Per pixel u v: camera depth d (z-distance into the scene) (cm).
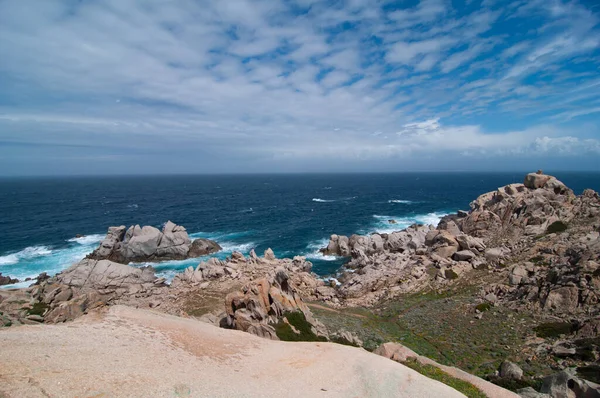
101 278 5409
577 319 2816
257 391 1504
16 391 1102
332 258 7394
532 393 1738
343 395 1562
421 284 4881
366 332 3334
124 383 1314
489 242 5759
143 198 19212
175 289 5084
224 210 14138
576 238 4697
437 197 18038
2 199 18200
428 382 1694
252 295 3219
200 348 1938
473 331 3134
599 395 1605
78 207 15038
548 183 6600
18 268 6619
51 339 1625
